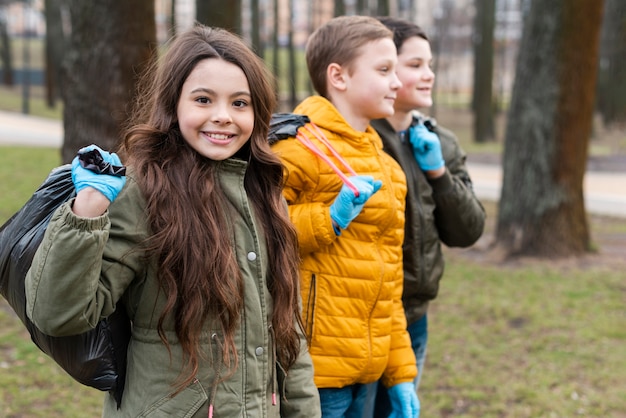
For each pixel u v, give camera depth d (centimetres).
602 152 1917
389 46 222
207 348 159
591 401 388
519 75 722
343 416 225
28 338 447
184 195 158
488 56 2225
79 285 138
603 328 505
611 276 648
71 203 141
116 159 147
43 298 138
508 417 370
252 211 174
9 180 1085
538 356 455
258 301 166
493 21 2208
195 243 155
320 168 212
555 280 634
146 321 159
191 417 158
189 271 154
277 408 175
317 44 231
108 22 480
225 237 161
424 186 245
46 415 349
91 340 154
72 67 497
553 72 697
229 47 167
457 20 3888
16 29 5688
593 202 1148
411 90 243
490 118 2352
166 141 166
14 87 3734
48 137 1886
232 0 622
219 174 168
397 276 225
